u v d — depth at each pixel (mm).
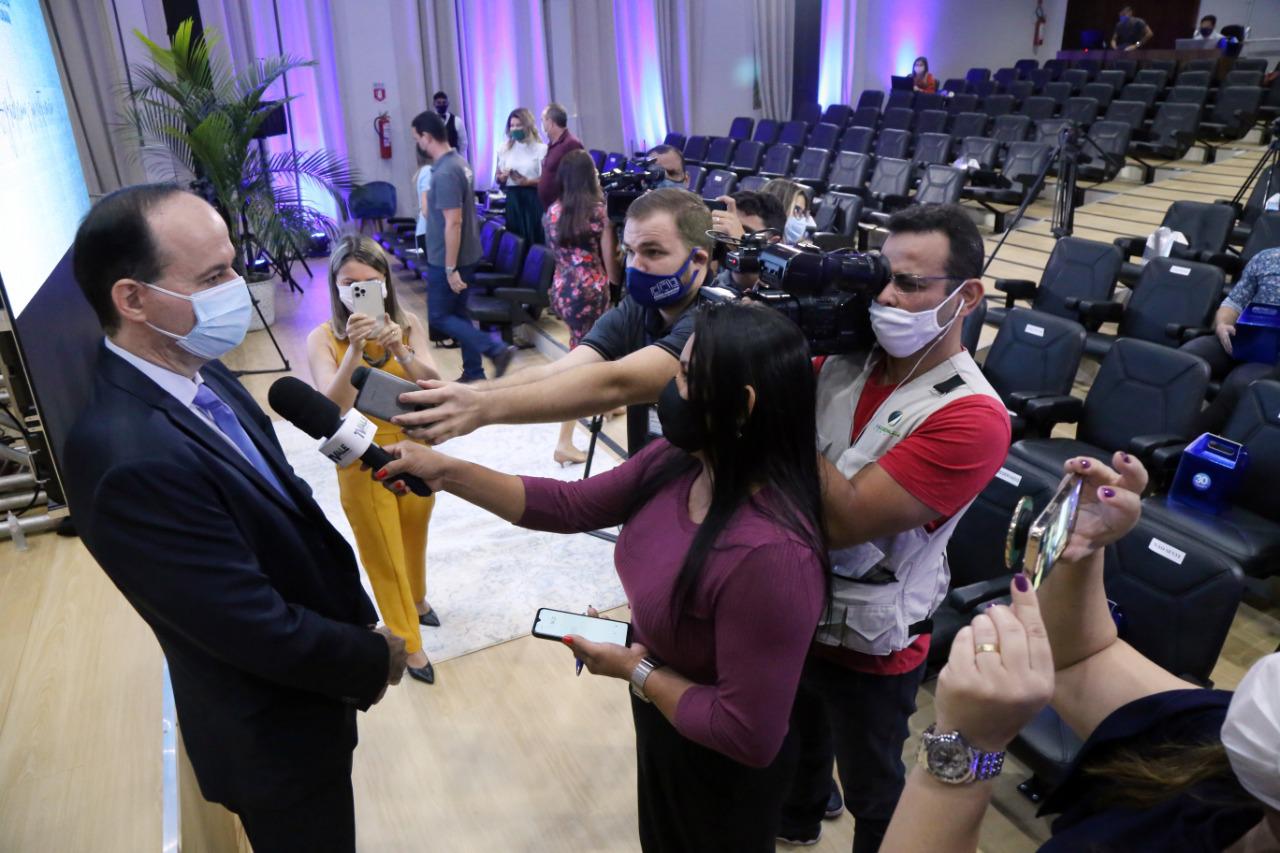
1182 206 5484
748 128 10258
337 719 1437
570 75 9539
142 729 1931
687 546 1203
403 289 7137
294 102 8305
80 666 2152
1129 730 857
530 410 1399
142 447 1146
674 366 1528
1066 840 773
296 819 1428
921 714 2465
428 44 8625
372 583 2465
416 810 2168
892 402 1389
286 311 6453
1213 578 1977
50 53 3178
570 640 1302
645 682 1243
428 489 1335
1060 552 826
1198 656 2012
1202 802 732
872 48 12570
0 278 1887
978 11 13219
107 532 1139
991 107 9656
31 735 1905
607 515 1402
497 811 2166
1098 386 3426
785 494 1123
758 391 1089
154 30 7156
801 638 1104
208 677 1304
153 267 1189
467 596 3002
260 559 1293
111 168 7324
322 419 1273
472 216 4785
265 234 5855
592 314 4371
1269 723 634
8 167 2205
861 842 1700
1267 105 9125
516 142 6090
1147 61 10711
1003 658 687
